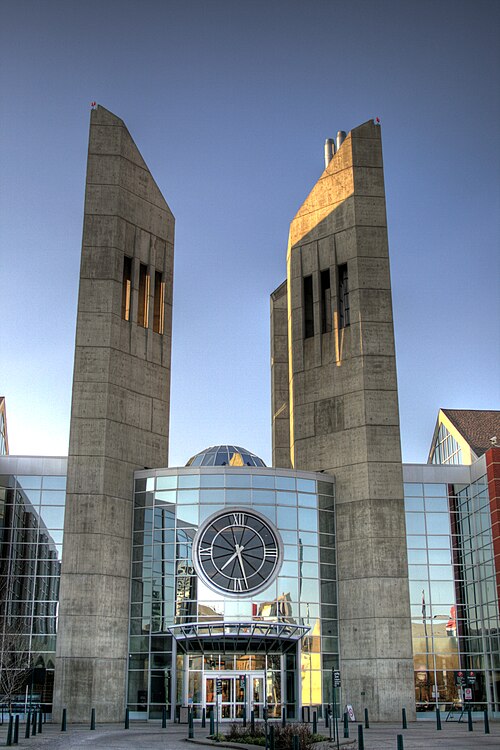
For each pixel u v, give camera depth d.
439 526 54.62
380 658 48.19
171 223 59.19
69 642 46.91
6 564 52.38
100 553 48.50
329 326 56.50
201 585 48.53
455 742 29.81
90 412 50.91
